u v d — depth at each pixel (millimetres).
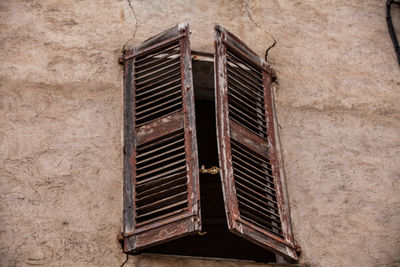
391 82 7895
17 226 5977
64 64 7098
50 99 6809
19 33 7227
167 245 9086
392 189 7012
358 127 7402
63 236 6000
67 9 7527
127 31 7516
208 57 7480
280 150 6996
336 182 6930
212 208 9156
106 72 7129
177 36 7094
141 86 7090
